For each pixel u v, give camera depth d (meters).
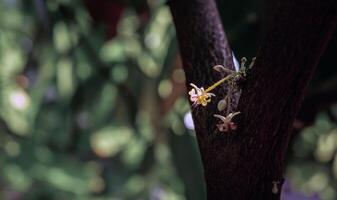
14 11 2.02
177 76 1.34
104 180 2.32
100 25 1.19
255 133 0.58
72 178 2.28
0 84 2.09
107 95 1.72
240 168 0.59
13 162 2.21
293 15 0.55
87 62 1.64
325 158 1.77
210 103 0.62
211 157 0.61
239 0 1.05
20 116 2.13
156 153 1.89
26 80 2.16
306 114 1.01
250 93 0.57
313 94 1.01
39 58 2.04
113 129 1.96
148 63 1.54
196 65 0.66
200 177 1.39
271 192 0.59
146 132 1.81
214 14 0.68
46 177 2.24
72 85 1.78
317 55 0.55
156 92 1.50
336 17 0.54
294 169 1.95
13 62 2.08
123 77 1.60
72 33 1.42
